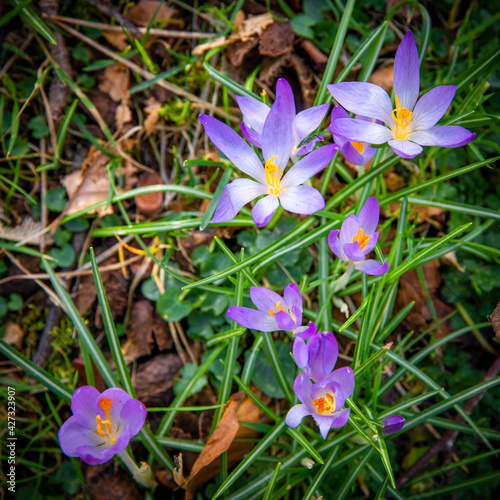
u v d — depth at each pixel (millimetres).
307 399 204
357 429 215
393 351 255
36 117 291
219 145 222
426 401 278
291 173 224
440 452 274
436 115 228
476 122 256
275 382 264
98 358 241
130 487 248
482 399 278
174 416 246
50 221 282
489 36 319
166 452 237
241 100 235
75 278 279
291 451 244
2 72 288
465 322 288
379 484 245
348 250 214
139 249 282
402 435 278
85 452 197
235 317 216
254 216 217
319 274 261
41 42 290
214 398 266
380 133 224
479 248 276
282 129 219
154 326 275
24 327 274
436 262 290
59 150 282
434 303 288
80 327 246
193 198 288
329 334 202
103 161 288
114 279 279
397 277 242
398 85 228
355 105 226
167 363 273
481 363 289
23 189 286
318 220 263
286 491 237
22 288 276
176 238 283
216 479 254
